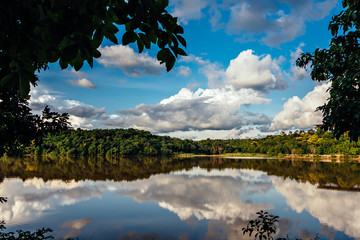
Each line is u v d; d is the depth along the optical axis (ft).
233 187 84.94
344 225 44.06
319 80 16.49
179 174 123.75
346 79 11.68
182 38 5.10
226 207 58.49
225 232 41.75
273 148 346.95
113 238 38.83
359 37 13.39
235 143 468.75
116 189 79.25
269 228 17.80
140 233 41.09
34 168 141.90
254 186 86.63
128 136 422.00
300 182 94.12
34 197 65.77
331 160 234.38
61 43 4.12
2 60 4.15
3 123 22.49
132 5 4.52
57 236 39.01
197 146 432.25
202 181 98.89
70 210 53.72
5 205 57.00
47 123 24.67
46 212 51.83
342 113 11.59
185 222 46.98
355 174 114.42
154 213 52.60
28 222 45.09
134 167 163.63
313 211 53.88
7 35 3.97
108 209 55.31
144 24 5.00
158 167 164.86
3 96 18.49
